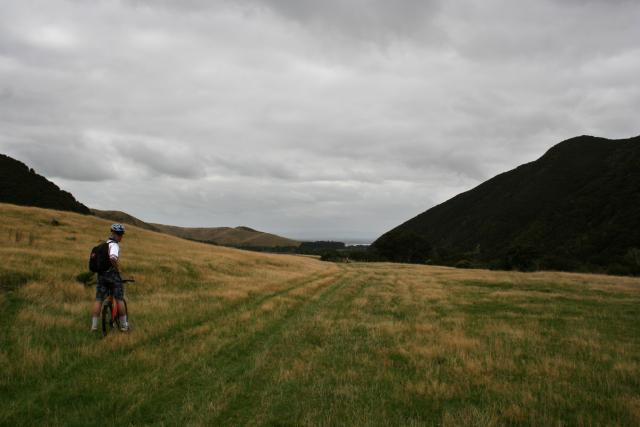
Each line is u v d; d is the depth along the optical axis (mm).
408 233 115812
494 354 9016
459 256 92000
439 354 8898
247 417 5562
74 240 31578
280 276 27594
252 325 11211
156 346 8523
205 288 18609
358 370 7805
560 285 27109
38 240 28312
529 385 7094
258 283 21797
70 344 8180
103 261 9078
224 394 6219
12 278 13734
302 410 5832
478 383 7125
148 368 7176
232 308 13891
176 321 10781
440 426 5469
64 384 6273
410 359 8602
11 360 6957
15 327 8852
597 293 22672
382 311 15602
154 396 6047
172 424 5203
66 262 18219
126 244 35938
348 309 15875
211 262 29469
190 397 6074
